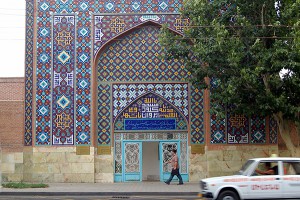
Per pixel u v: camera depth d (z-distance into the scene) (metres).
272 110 16.94
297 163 11.82
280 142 20.09
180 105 20.20
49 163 19.70
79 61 19.98
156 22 20.14
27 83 20.06
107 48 20.34
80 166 19.69
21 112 20.05
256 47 16.30
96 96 20.17
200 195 12.09
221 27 16.38
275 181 11.64
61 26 20.11
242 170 12.15
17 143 19.94
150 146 20.56
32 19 20.16
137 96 20.22
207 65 17.83
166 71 20.28
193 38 17.72
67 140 19.77
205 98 19.98
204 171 19.98
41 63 19.98
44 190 16.97
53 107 19.84
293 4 16.14
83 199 15.12
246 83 16.53
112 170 19.97
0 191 16.62
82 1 20.23
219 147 19.67
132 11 20.20
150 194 16.47
